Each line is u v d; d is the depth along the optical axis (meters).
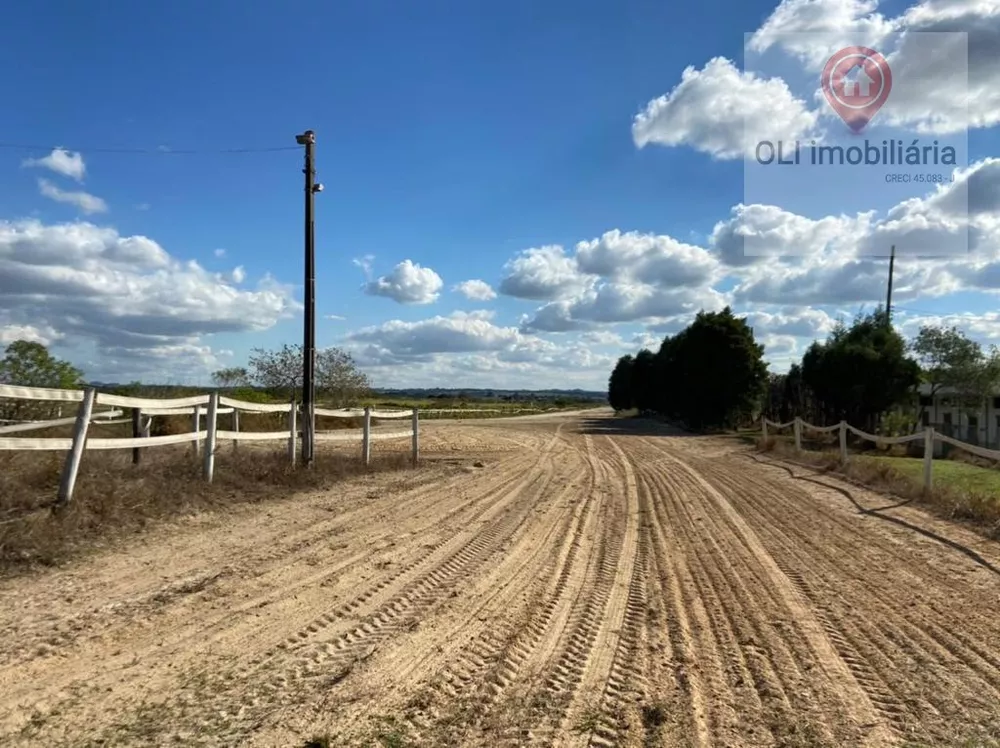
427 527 9.93
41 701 4.28
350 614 6.10
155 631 5.46
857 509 12.16
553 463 20.00
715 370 39.34
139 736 3.94
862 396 31.53
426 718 4.31
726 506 12.55
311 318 14.87
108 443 9.01
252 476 12.27
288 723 4.16
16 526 7.40
